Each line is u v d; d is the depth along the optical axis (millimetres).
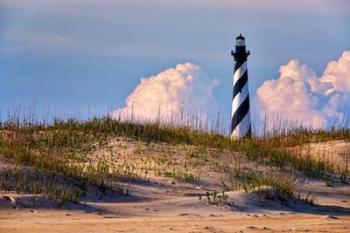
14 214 19922
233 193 24656
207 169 31266
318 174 33031
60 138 33469
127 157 32094
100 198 24031
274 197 24891
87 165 28953
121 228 18266
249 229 19016
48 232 17203
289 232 18688
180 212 22312
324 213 23953
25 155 27156
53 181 24562
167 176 29141
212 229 18703
